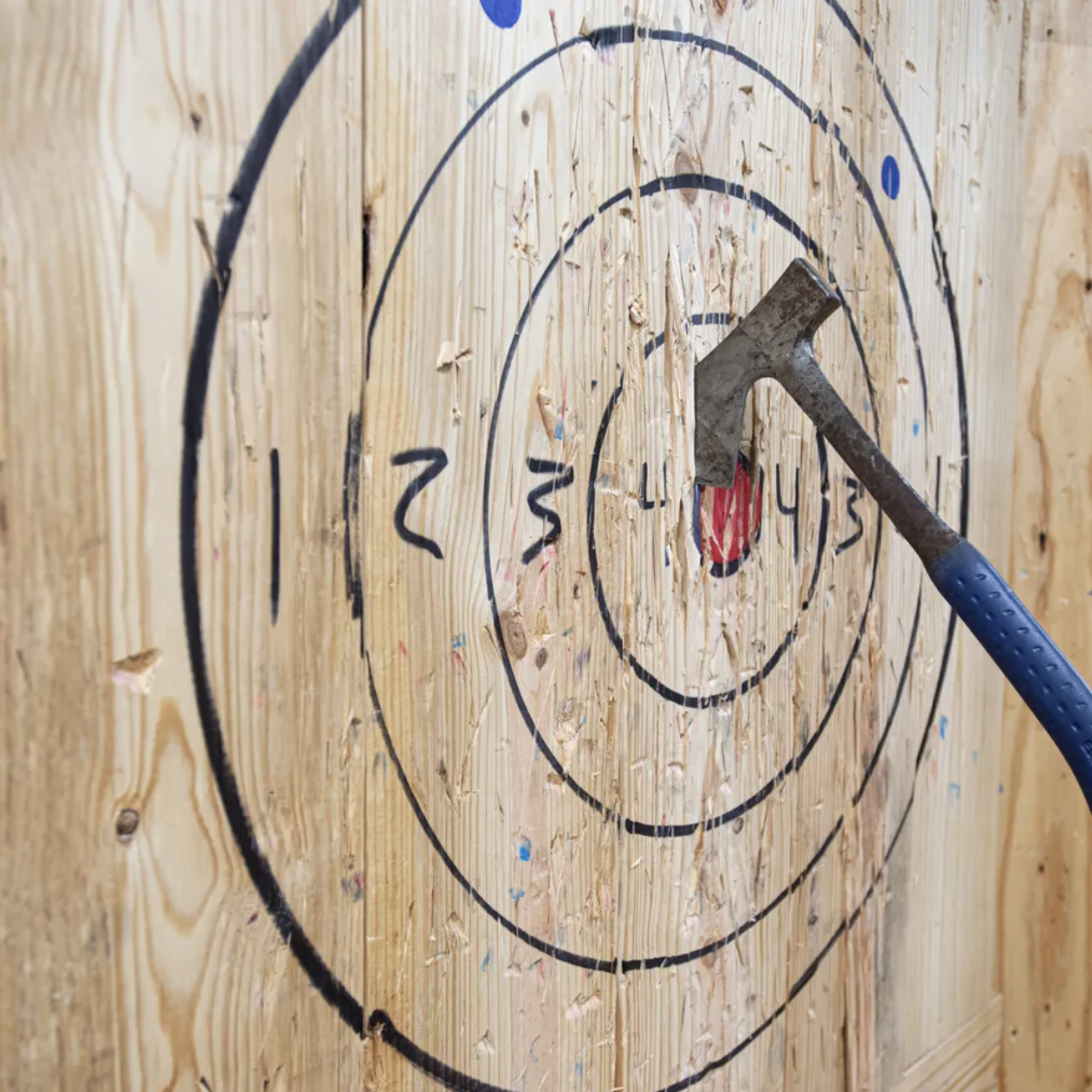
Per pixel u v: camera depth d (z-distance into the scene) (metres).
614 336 0.80
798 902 1.03
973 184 1.22
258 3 0.56
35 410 0.49
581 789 0.79
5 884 0.49
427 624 0.67
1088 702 0.73
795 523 0.99
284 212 0.57
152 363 0.52
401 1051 0.67
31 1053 0.50
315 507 0.60
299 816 0.60
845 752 1.08
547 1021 0.78
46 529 0.49
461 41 0.67
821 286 0.81
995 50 1.24
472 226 0.68
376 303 0.63
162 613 0.53
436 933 0.69
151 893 0.54
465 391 0.69
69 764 0.50
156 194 0.52
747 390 0.87
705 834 0.91
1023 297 1.32
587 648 0.79
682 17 0.83
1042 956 1.36
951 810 1.27
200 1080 0.56
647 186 0.82
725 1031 0.95
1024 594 1.35
